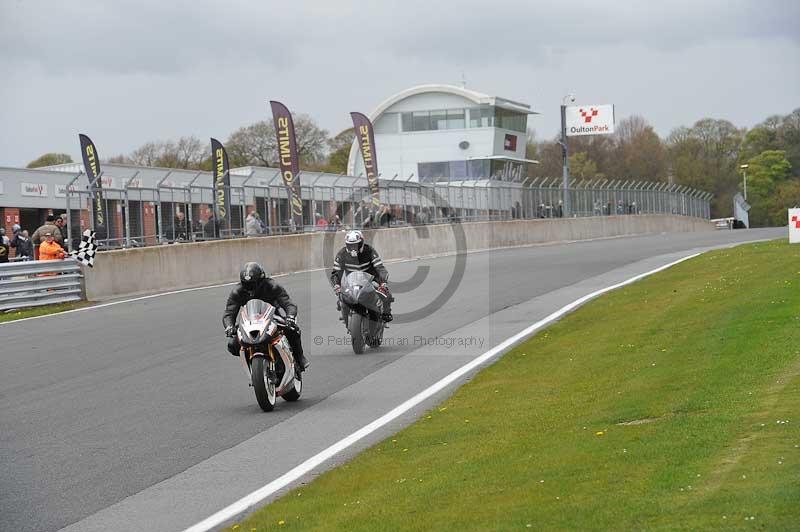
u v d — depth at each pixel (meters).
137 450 18.67
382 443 18.36
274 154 188.62
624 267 53.97
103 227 51.91
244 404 22.92
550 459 15.11
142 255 52.09
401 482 15.08
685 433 15.29
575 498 12.52
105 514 14.69
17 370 28.84
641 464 13.80
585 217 106.44
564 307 37.53
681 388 19.48
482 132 183.25
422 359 28.23
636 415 17.73
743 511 10.77
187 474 16.80
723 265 45.06
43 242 48.16
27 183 76.50
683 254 60.62
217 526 13.80
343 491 15.02
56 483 16.53
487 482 14.30
